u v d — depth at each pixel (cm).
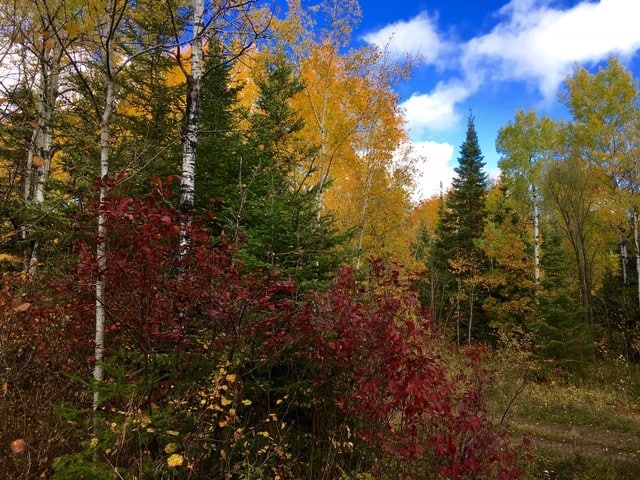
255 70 1125
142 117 911
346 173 1619
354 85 1321
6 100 322
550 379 1364
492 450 452
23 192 748
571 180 1745
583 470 744
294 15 1220
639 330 1738
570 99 1828
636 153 1642
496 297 2161
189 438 360
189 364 399
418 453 424
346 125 1352
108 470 316
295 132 1245
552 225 2216
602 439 932
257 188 773
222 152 828
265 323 416
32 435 396
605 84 1789
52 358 471
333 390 510
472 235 2420
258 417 496
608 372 1445
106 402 402
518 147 2031
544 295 1595
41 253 639
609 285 2136
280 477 423
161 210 333
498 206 2392
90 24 427
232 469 391
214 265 379
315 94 1341
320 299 471
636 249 1706
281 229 603
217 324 382
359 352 446
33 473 361
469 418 447
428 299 2602
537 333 1554
